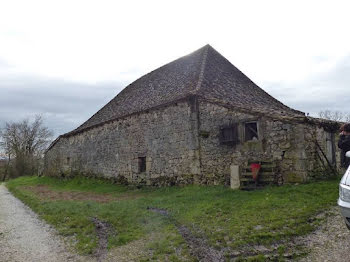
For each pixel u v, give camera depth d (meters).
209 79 12.41
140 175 13.26
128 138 14.24
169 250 4.80
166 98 12.59
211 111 10.58
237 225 5.61
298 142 8.40
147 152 12.98
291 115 8.87
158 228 6.11
